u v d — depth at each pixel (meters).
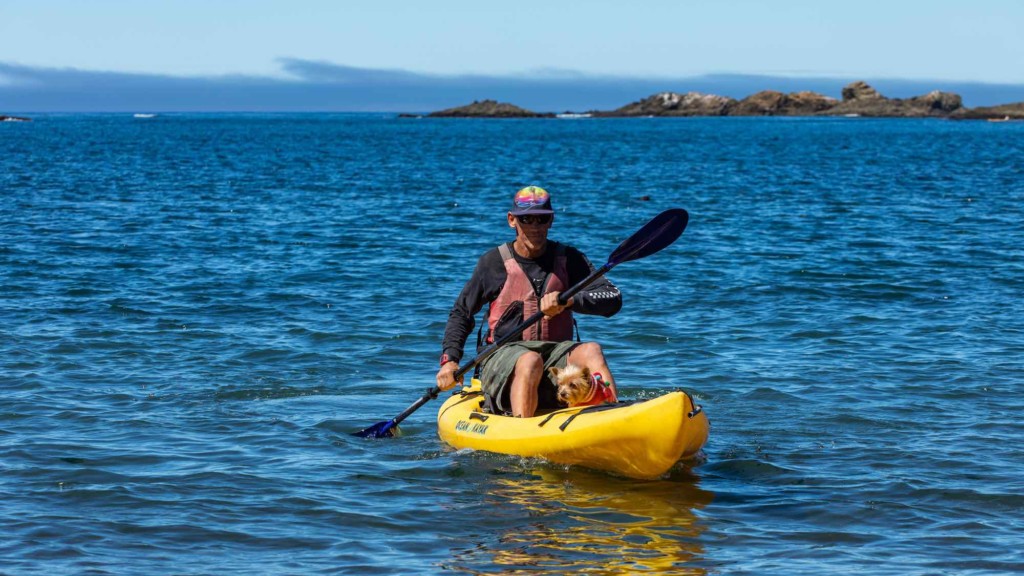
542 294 7.61
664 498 6.39
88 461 6.92
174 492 6.34
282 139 88.81
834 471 6.90
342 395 9.05
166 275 15.16
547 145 77.06
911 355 10.34
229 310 12.60
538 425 7.07
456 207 26.86
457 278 15.23
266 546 5.54
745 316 12.42
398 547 5.55
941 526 5.87
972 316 12.32
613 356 10.48
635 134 106.81
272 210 25.41
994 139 90.06
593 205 28.39
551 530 5.83
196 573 5.14
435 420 8.37
